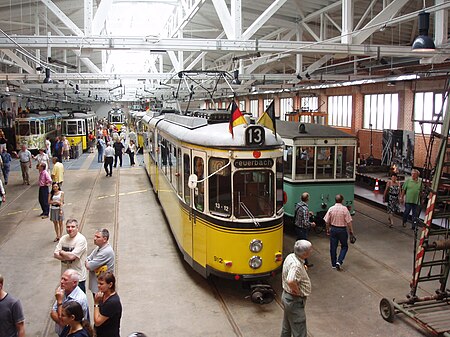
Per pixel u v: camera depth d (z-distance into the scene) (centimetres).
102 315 534
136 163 2791
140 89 3953
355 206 1655
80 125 3394
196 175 880
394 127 2180
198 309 819
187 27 2536
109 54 3500
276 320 776
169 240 1233
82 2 2044
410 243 1204
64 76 2398
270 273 834
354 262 1061
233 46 1321
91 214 1520
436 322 697
